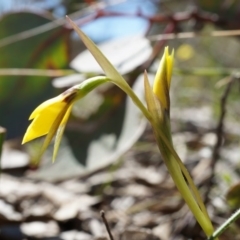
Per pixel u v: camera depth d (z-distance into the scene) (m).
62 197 0.50
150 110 0.26
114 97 0.45
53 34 0.49
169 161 0.26
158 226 0.41
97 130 0.44
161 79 0.26
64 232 0.40
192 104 0.91
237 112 0.71
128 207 0.48
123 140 0.43
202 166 0.52
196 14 0.51
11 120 0.47
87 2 0.52
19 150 0.70
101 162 0.42
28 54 0.49
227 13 0.54
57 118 0.25
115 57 0.45
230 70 0.46
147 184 0.56
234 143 0.65
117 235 0.39
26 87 0.47
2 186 0.56
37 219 0.42
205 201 0.39
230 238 0.37
